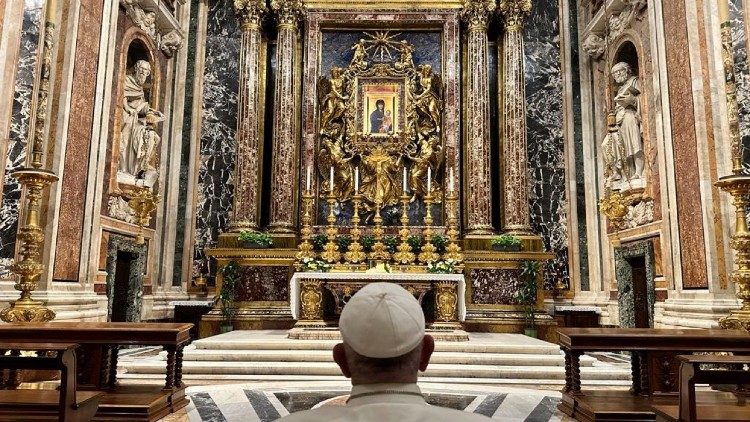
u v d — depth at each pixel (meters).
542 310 11.27
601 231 12.38
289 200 12.30
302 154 12.62
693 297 8.48
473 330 11.42
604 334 5.36
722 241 8.11
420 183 12.60
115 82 10.32
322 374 7.80
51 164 8.05
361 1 12.92
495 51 13.32
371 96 12.92
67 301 8.08
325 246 11.05
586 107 12.93
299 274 9.49
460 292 9.62
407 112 12.84
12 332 5.06
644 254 10.25
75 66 8.45
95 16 9.06
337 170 12.67
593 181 12.65
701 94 8.45
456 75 12.70
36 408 4.12
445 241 11.57
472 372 7.76
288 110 12.55
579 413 5.33
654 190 10.09
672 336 5.20
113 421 4.90
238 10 12.79
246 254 11.56
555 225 12.82
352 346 1.45
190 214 12.73
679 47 8.96
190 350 8.37
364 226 12.48
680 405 3.69
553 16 13.38
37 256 6.93
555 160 13.05
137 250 11.16
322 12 12.95
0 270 7.10
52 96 8.16
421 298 9.62
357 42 13.18
